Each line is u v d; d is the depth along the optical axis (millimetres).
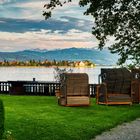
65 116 17203
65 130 13852
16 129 13609
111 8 19641
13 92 30656
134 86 22812
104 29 22234
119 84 22000
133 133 13609
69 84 21016
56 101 23859
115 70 22312
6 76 140625
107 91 21906
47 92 30266
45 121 15594
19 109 19234
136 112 18891
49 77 127938
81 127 14461
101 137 12977
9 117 16281
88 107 20750
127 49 24156
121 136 13094
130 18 20453
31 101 23734
